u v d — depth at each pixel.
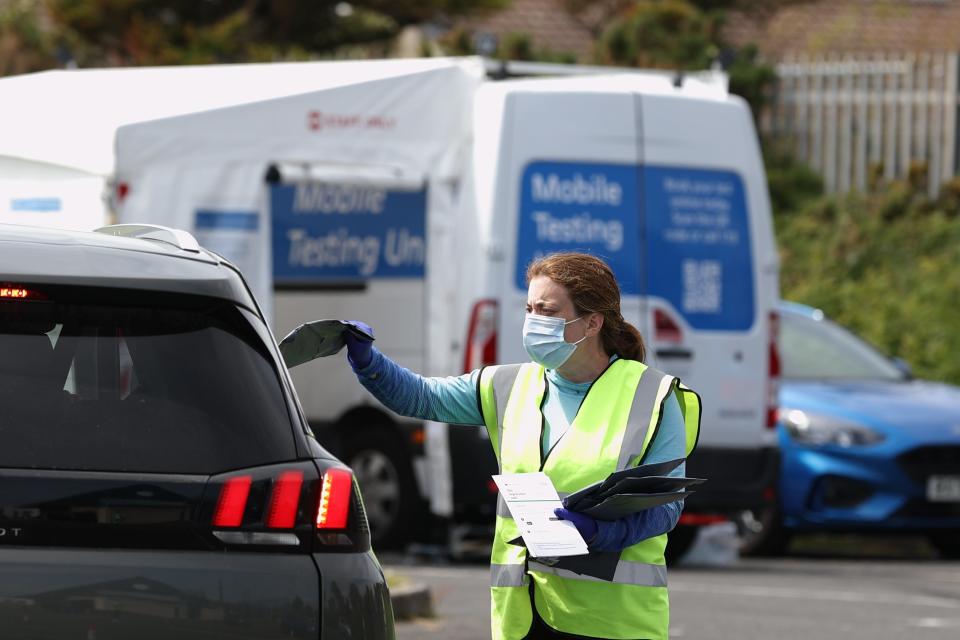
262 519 12.30
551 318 13.30
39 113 29.73
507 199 31.42
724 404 33.19
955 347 52.41
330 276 36.09
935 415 37.19
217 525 12.12
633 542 12.98
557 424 13.46
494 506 31.66
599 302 13.36
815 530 36.88
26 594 11.56
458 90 31.94
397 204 35.09
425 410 14.00
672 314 32.72
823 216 58.75
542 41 70.75
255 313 12.97
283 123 30.08
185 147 28.89
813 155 60.41
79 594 11.68
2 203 29.97
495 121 31.53
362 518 13.07
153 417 12.17
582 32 71.31
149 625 11.87
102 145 28.31
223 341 12.66
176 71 31.41
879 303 53.84
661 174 32.72
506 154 31.45
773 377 33.72
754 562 36.44
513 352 31.33
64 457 11.82
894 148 60.16
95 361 12.19
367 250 35.53
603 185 32.22
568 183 31.92
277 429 12.57
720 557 35.78
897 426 36.66
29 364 12.00
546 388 13.64
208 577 12.07
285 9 57.84
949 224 57.84
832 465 36.56
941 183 60.00
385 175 31.28
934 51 72.44
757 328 33.56
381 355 14.09
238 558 12.23
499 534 13.44
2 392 11.86
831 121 59.88
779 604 29.08
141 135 28.33
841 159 60.41
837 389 38.66
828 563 36.50
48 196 29.20
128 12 54.94
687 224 32.94
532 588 13.28
